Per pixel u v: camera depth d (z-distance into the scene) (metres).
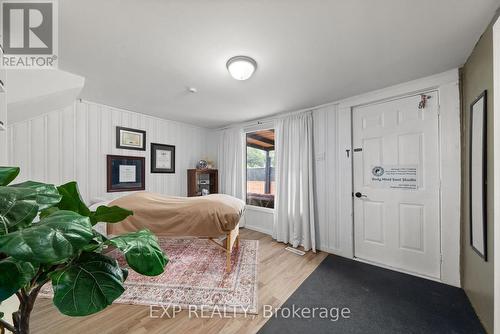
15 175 0.62
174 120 3.81
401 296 1.84
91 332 1.40
